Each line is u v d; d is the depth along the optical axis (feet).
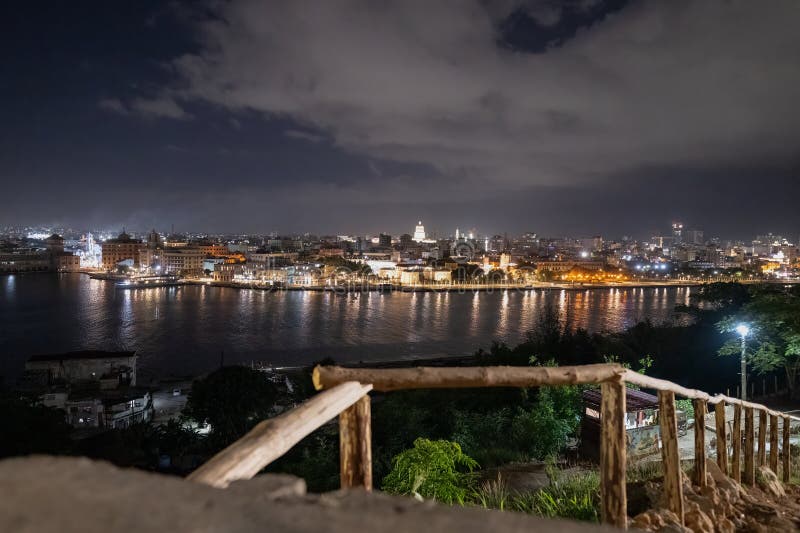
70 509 3.37
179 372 214.28
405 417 54.54
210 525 3.37
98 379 171.42
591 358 132.46
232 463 5.71
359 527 3.65
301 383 142.51
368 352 252.01
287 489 4.43
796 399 83.56
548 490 25.52
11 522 3.11
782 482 26.22
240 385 105.50
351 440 9.64
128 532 3.07
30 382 164.45
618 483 12.54
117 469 4.28
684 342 137.28
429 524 3.75
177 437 108.99
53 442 78.28
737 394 88.94
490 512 4.06
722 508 17.22
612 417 12.70
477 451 43.88
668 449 15.81
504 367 11.24
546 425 45.06
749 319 87.35
